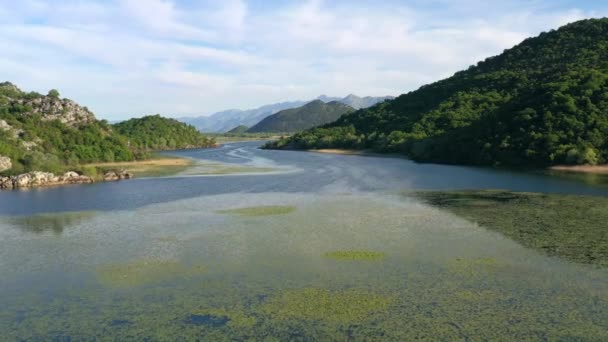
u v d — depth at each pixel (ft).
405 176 288.30
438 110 534.78
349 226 145.89
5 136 374.22
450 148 388.16
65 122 483.51
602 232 131.23
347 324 78.33
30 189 267.39
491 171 304.91
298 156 525.75
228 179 291.79
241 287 95.86
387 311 82.58
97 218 171.32
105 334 77.56
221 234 139.95
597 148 297.12
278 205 188.03
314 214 167.02
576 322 76.74
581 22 636.89
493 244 120.98
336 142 633.20
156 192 237.66
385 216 160.35
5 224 164.76
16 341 75.87
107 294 94.48
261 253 118.73
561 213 158.71
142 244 131.03
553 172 285.84
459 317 79.56
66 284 100.68
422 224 146.20
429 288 92.27
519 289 90.53
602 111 315.58
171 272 106.42
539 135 317.63
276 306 86.07
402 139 495.41
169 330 78.23
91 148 437.99
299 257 114.42
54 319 83.61
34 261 117.70
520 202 182.50
